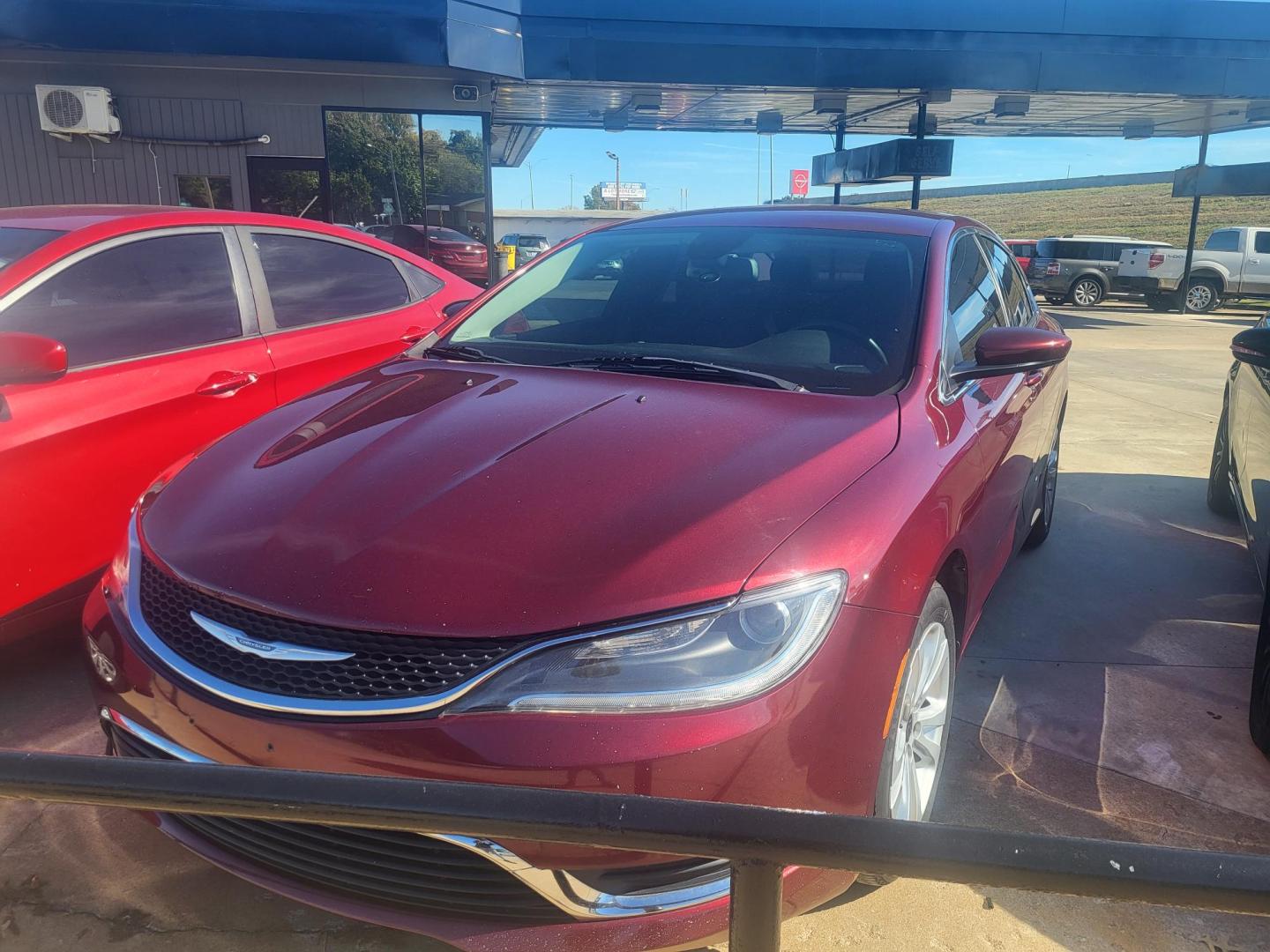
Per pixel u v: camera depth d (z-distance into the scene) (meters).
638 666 1.66
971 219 3.68
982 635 3.51
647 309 2.98
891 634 1.89
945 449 2.33
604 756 1.61
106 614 2.04
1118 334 15.30
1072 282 21.55
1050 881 0.92
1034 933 2.09
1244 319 19.25
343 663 1.71
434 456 2.16
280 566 1.85
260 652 1.76
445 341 3.13
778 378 2.57
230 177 11.96
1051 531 4.71
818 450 2.13
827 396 2.45
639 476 2.02
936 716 2.28
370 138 12.15
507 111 17.88
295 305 3.95
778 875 1.01
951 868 0.94
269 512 2.03
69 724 2.87
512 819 1.00
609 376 2.62
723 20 12.20
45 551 2.94
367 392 2.67
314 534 1.92
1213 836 2.38
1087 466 6.03
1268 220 37.66
